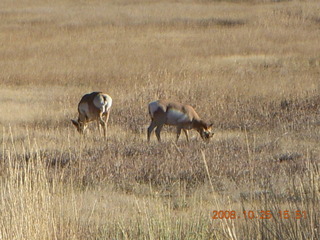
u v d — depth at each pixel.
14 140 35.22
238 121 41.81
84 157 30.06
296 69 63.94
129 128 41.38
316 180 15.55
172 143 33.12
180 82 55.62
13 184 19.47
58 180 25.19
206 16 112.62
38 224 17.70
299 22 100.50
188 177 26.19
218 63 68.62
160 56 74.88
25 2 142.00
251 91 51.12
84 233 18.75
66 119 43.25
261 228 15.10
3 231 17.25
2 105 48.16
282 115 42.81
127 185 25.47
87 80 61.78
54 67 68.56
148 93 50.56
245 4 128.75
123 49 81.19
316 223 14.09
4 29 103.81
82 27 104.19
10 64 71.12
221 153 30.66
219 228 18.09
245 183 24.31
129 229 18.42
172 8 125.12
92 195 23.42
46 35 96.62
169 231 17.47
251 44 82.19
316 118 40.88
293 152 30.33
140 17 113.62
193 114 35.91
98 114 38.62
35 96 53.66
